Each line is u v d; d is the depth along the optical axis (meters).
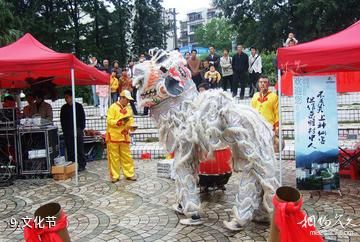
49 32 24.31
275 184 5.28
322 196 6.79
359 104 15.21
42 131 9.05
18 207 7.00
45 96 10.61
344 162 8.02
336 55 6.07
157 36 30.55
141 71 6.00
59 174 8.84
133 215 6.30
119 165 8.53
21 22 21.00
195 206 5.71
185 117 5.83
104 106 14.93
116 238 5.40
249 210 5.31
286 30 23.64
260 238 5.19
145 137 13.22
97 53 26.98
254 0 23.97
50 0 25.91
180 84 5.89
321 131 6.89
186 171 5.79
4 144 9.20
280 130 6.95
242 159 5.45
